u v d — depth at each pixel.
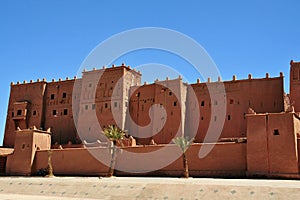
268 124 34.75
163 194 25.77
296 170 32.59
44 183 32.72
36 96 65.62
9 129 65.56
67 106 63.06
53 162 46.06
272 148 34.00
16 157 48.00
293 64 48.97
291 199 21.73
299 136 34.34
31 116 64.94
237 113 51.50
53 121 63.59
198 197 24.31
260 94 50.69
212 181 29.70
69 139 61.31
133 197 26.42
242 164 35.47
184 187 25.98
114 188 28.48
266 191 23.14
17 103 65.56
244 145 35.75
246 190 23.77
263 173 33.84
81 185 30.50
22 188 32.69
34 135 48.09
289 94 50.56
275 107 49.28
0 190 33.25
